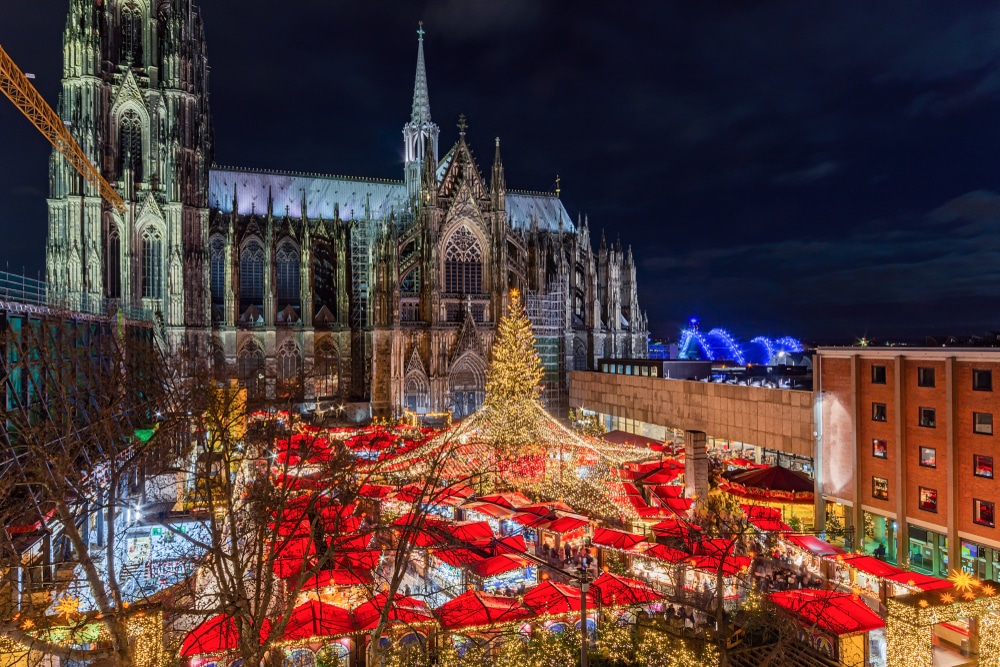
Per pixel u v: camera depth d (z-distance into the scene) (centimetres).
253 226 11425
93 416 4200
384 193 13050
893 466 4772
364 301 11644
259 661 2091
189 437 4825
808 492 5350
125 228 9675
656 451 6525
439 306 11175
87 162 9200
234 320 10569
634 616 3234
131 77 9850
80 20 9481
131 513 4488
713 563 3616
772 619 3080
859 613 2978
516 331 7300
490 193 12044
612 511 5016
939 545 4469
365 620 2875
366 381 11231
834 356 5303
